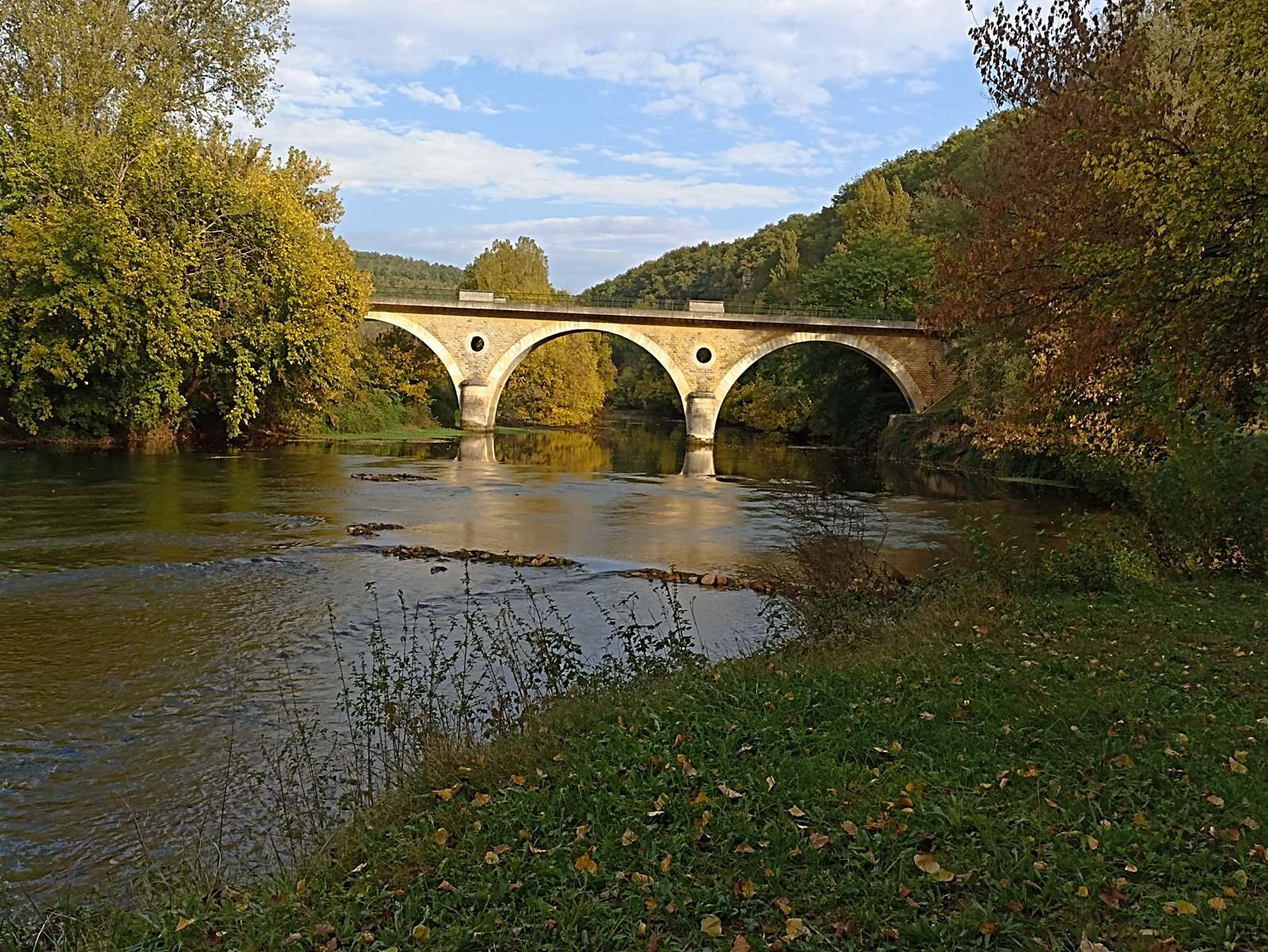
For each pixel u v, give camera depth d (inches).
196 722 300.4
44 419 1146.0
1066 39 581.3
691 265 5128.0
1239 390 535.8
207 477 986.7
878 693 273.7
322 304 1304.1
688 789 207.5
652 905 160.6
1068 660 304.8
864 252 2331.4
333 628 417.1
